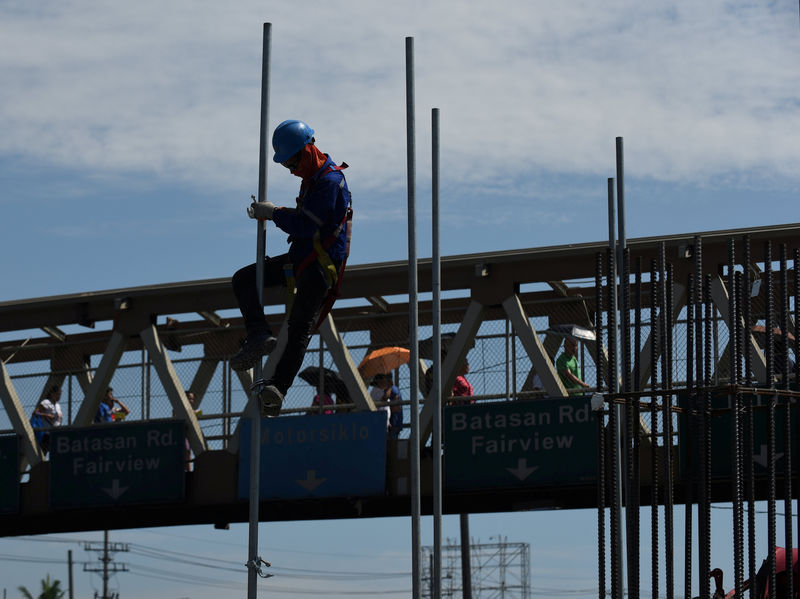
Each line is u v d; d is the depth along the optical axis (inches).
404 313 2229.3
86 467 2253.9
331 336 2176.4
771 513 922.1
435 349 1681.8
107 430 2253.9
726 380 1931.6
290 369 1136.2
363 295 2182.6
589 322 2100.1
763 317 1984.5
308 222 1118.4
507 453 2014.0
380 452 2094.0
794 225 1942.7
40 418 2409.0
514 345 2142.0
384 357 2156.7
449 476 2039.9
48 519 2470.5
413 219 1594.5
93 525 2453.2
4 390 2405.3
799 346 981.2
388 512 2272.4
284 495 2133.4
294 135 1119.6
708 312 931.3
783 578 1138.0
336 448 2119.8
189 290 2284.7
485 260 2096.5
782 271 938.1
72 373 2450.8
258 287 1143.0
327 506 2284.7
